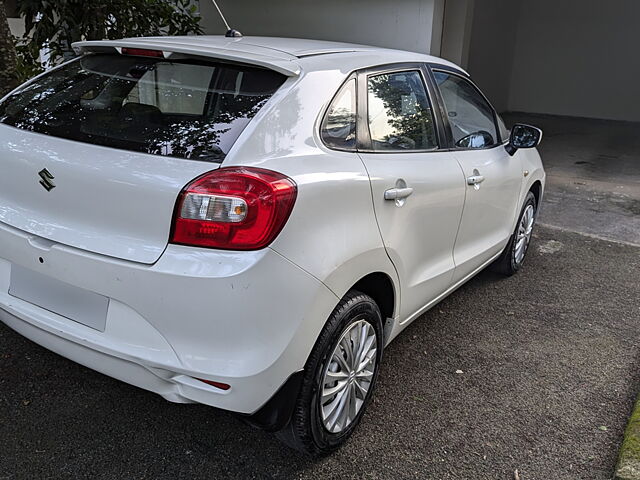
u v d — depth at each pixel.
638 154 9.90
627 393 3.10
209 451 2.47
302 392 2.21
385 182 2.48
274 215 1.93
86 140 2.19
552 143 10.53
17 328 2.42
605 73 13.26
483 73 12.14
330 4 8.54
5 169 2.29
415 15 7.97
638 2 12.59
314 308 2.09
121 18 6.16
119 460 2.38
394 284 2.66
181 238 1.92
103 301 2.07
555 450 2.63
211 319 1.92
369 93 2.65
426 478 2.41
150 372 2.04
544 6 13.46
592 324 3.88
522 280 4.57
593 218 6.29
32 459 2.35
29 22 5.77
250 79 2.30
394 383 3.06
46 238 2.14
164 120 2.21
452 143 3.24
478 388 3.07
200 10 9.63
